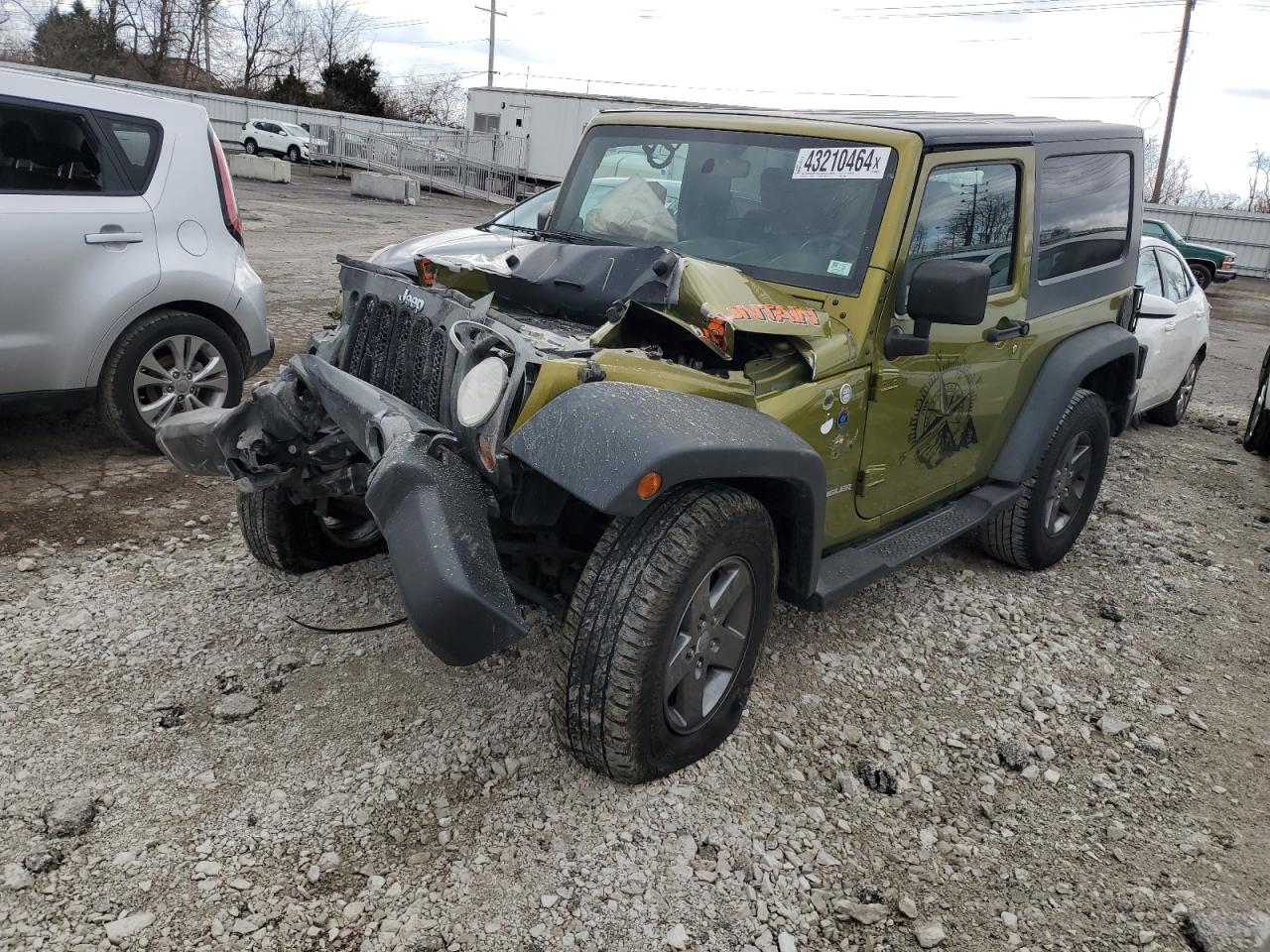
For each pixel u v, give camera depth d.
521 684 3.43
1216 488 7.00
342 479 3.39
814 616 4.19
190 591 3.94
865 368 3.46
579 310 3.24
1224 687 4.05
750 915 2.57
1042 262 4.41
